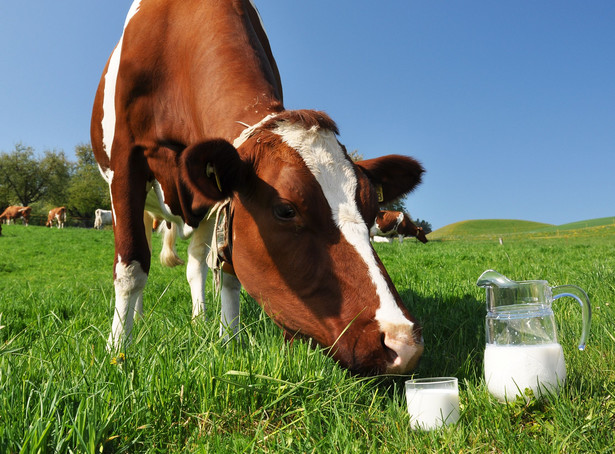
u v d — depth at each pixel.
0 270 5.55
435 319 1.67
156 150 1.58
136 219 1.60
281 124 1.12
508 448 0.77
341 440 0.81
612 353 1.19
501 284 0.98
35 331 1.59
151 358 1.06
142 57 1.58
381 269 1.03
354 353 0.99
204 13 1.53
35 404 0.87
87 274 5.02
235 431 0.87
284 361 1.05
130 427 0.84
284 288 1.09
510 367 0.93
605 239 13.16
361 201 1.07
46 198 30.33
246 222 1.13
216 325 1.29
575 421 0.83
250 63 1.40
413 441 0.83
